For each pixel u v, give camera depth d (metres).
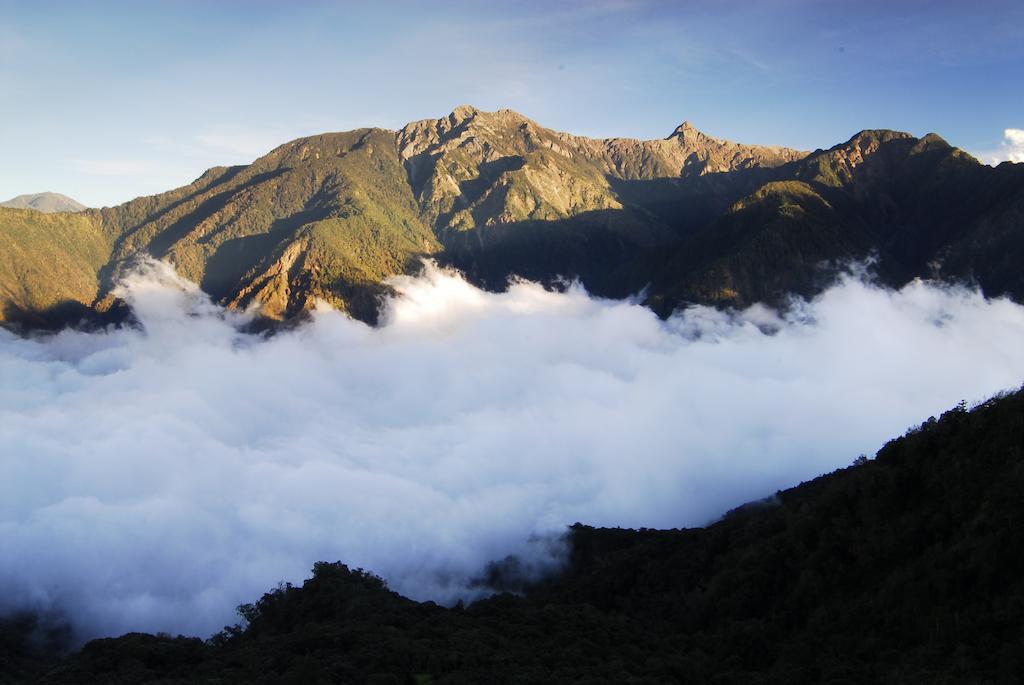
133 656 76.19
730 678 68.81
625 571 116.12
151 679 70.06
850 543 86.12
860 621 75.75
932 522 80.75
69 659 80.12
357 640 71.00
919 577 75.81
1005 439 82.06
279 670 66.94
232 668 70.69
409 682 62.66
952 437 88.25
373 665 64.06
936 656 66.00
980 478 80.69
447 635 74.56
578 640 75.50
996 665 62.00
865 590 79.88
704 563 106.50
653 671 69.12
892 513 86.31
